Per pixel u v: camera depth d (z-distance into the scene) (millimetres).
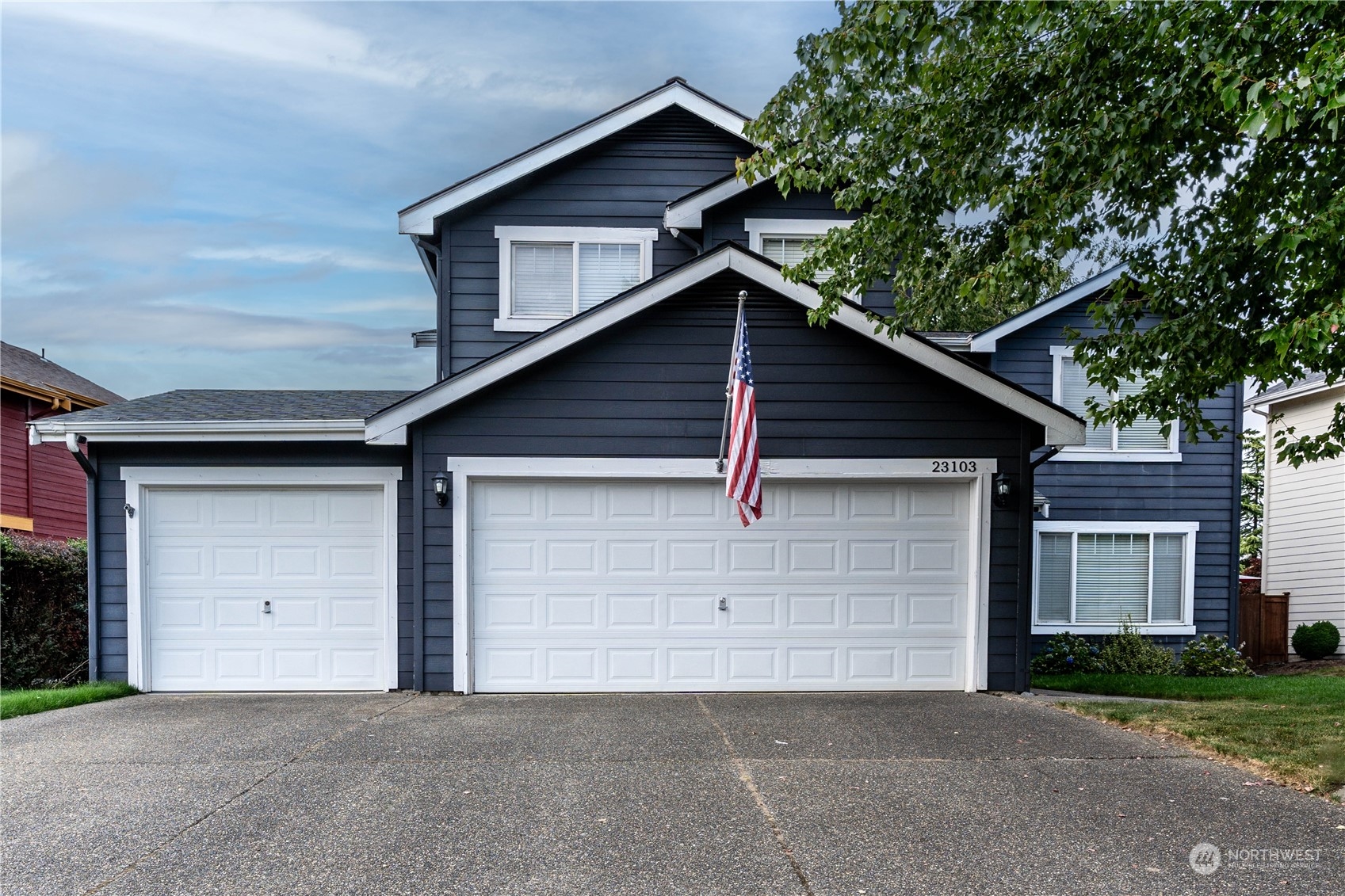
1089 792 5152
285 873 3980
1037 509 12695
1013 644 8711
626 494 8727
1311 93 4574
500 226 10523
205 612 8922
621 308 8422
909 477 8672
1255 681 10258
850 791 5176
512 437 8586
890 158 7215
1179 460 12883
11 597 9820
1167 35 6023
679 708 7738
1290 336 5344
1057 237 6695
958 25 6211
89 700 8203
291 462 8945
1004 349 12703
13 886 3826
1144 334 7566
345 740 6457
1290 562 16062
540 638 8656
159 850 4246
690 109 10562
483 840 4387
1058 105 6562
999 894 3773
